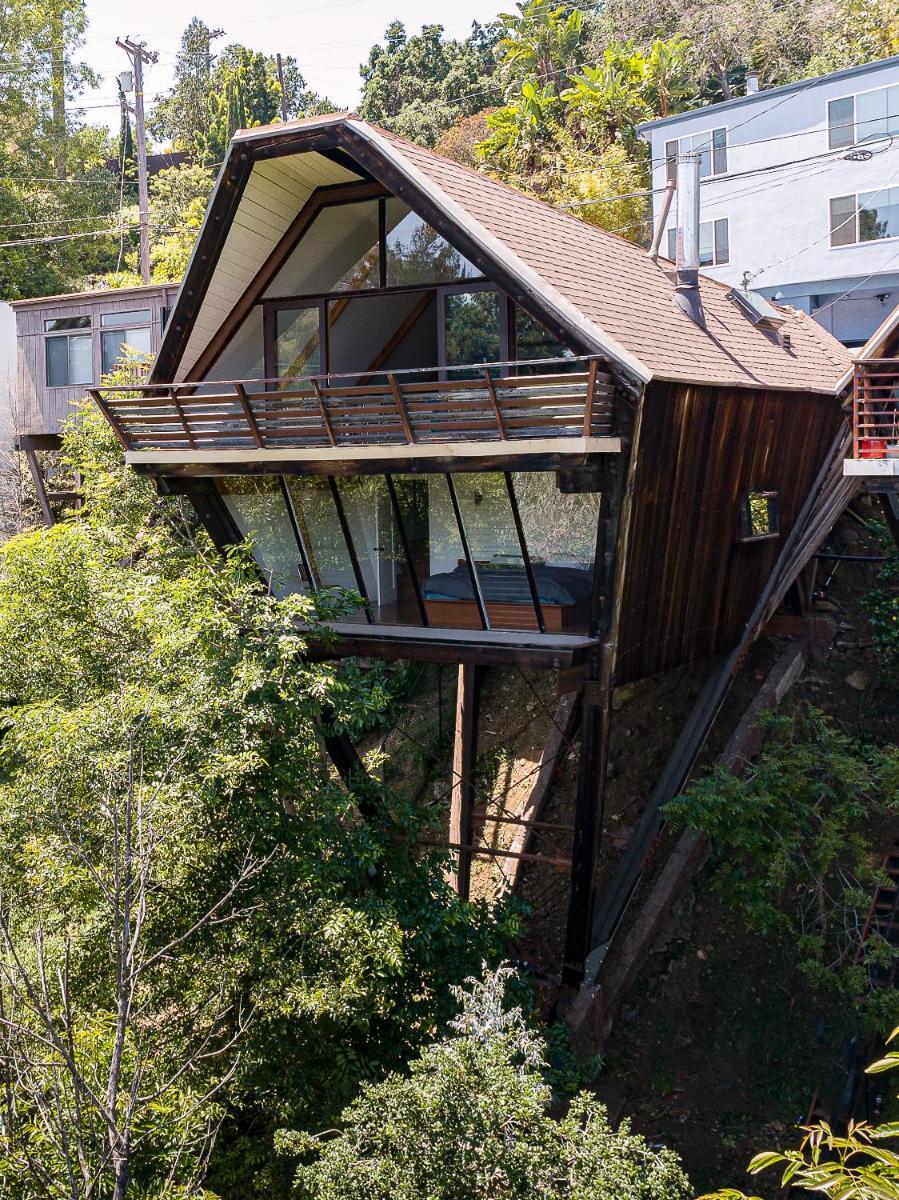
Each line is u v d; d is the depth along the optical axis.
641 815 17.05
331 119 11.63
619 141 32.88
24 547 13.55
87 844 10.52
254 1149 10.75
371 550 13.63
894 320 13.93
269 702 11.21
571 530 11.91
